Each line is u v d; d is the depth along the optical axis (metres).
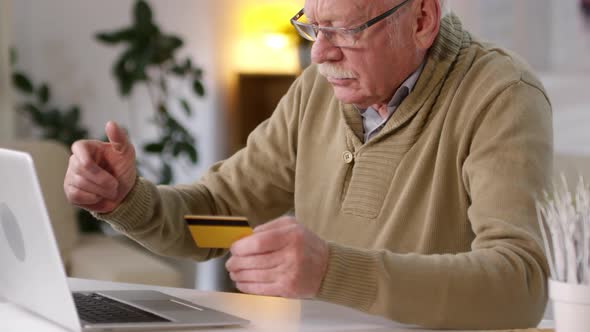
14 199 1.16
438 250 1.55
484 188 1.40
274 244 1.14
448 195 1.55
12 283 1.29
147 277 2.83
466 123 1.53
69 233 3.22
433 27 1.57
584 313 1.00
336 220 1.69
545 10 3.79
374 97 1.59
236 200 1.88
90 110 4.36
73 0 4.31
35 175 1.08
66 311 1.13
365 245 1.64
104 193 1.48
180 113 4.49
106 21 4.36
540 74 3.80
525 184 1.38
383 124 1.65
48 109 4.27
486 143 1.46
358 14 1.50
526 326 1.28
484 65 1.58
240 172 1.89
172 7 4.47
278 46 4.52
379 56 1.53
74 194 1.48
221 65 4.59
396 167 1.62
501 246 1.29
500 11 3.88
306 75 1.88
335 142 1.74
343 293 1.19
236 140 4.54
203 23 4.54
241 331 1.18
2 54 3.68
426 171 1.58
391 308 1.20
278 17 4.54
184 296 1.44
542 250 1.30
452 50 1.60
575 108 3.71
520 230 1.31
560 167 2.37
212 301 1.40
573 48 3.72
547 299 1.31
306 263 1.15
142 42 4.07
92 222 3.93
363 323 1.26
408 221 1.59
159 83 4.19
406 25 1.54
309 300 1.41
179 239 1.74
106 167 1.50
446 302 1.21
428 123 1.60
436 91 1.59
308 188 1.77
